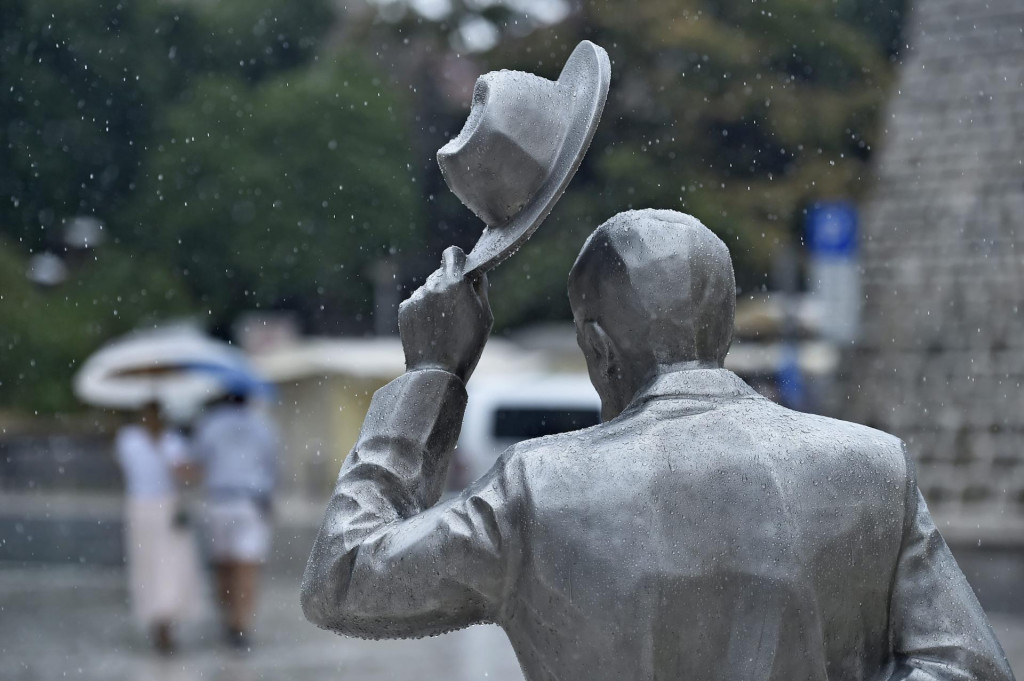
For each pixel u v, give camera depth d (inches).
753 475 136.5
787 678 134.3
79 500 1540.4
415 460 144.0
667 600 133.6
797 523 135.6
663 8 1208.2
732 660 134.3
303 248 1603.1
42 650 593.6
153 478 590.6
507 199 146.8
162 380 1122.7
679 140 1230.3
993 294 970.7
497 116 144.1
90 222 1695.4
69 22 1636.3
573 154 143.5
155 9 1660.9
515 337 1480.1
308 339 1667.1
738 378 145.6
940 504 938.1
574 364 1435.8
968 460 941.8
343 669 541.6
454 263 149.0
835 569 135.8
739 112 1221.1
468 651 580.1
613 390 147.1
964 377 957.2
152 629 588.1
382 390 147.0
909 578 139.3
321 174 1587.1
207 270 1660.9
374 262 1626.5
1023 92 1011.9
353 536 139.9
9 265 1733.5
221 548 593.6
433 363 148.0
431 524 137.2
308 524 1208.2
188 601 591.5
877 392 969.5
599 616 133.7
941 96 1028.5
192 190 1626.5
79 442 1711.4
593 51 147.1
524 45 1392.7
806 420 142.5
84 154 1670.8
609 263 145.1
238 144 1604.3
